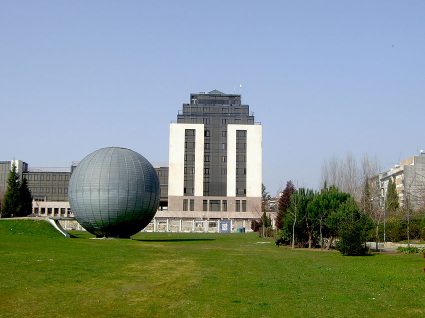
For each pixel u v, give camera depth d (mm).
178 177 145750
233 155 147250
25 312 15961
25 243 40750
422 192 86438
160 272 26266
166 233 107125
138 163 54812
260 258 37062
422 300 18438
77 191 53500
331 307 17031
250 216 143875
